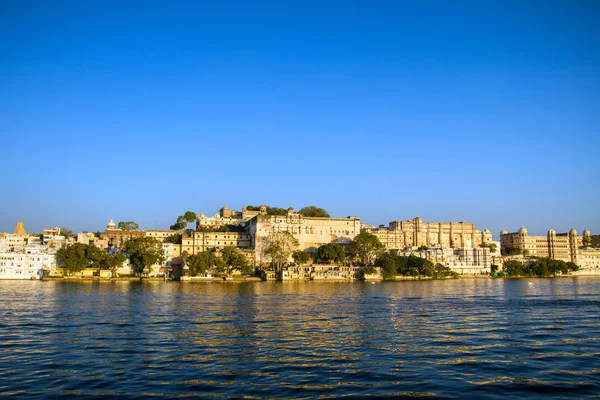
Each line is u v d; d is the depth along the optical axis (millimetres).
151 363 46312
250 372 43375
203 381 40531
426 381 41031
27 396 36812
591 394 38156
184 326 68062
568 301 108625
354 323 71875
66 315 78750
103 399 36219
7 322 70812
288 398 36625
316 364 46312
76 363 46188
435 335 61812
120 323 70500
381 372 43656
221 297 116562
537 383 40656
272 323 71500
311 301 106875
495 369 44906
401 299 113125
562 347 54688
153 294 124312
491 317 79438
